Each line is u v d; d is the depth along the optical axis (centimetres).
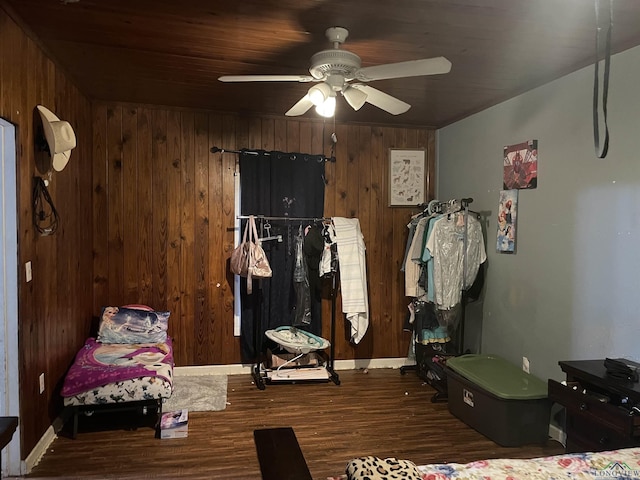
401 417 338
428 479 147
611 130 262
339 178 446
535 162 325
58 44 267
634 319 248
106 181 399
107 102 395
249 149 426
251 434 306
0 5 212
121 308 374
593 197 275
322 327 446
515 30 237
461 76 309
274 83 334
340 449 288
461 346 389
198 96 371
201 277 420
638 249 245
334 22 232
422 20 227
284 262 427
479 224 383
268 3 212
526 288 334
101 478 250
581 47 257
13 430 151
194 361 422
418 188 461
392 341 462
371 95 266
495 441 298
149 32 248
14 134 235
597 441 226
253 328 426
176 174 412
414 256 405
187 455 277
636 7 207
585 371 231
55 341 298
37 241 265
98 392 290
